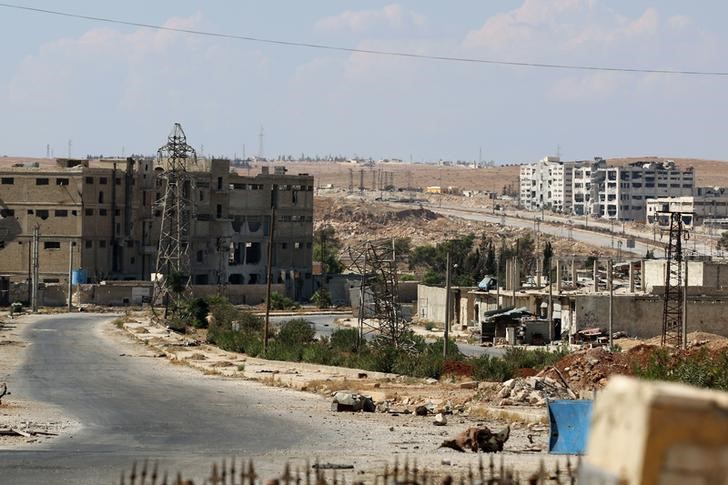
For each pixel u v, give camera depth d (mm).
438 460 74500
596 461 15523
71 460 77312
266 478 61688
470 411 118812
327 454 81125
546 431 99562
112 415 116812
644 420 14992
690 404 14914
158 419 113688
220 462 74312
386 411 122188
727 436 14852
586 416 81375
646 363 133125
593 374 137000
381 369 182000
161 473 68000
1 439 93438
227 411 122250
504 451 82938
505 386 128125
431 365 168750
